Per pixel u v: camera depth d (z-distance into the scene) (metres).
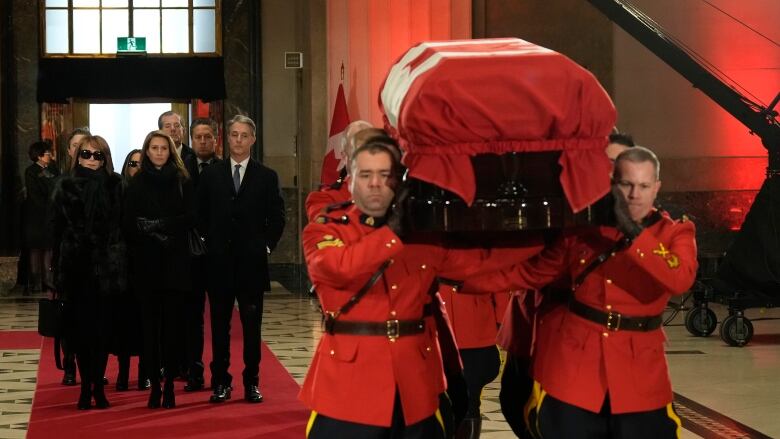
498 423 7.67
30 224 16.81
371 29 15.51
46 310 8.41
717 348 11.14
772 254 11.56
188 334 9.00
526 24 16.84
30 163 18.38
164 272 8.14
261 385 9.18
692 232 4.72
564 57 4.27
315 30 16.91
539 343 4.85
